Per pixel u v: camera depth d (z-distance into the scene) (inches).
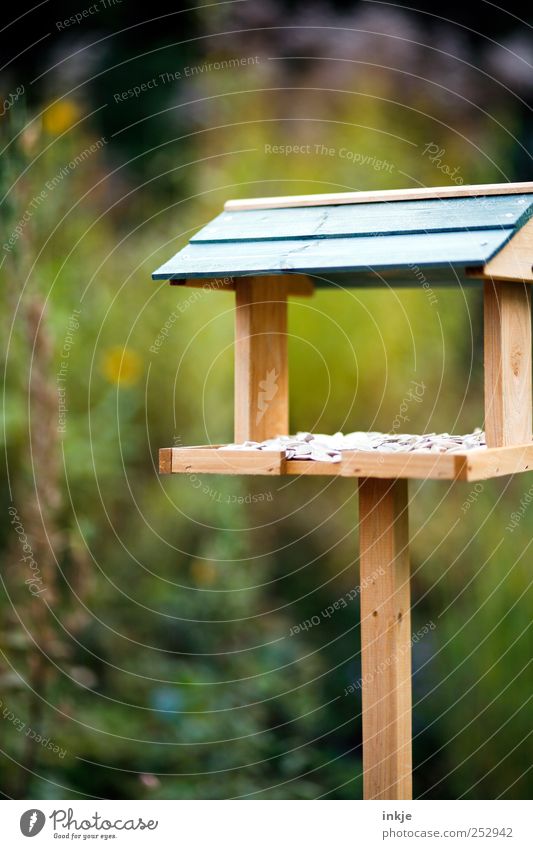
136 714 198.2
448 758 188.5
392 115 233.8
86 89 254.8
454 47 247.4
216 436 217.8
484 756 180.9
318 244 111.4
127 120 265.9
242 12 243.4
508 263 105.4
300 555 235.9
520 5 257.4
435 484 228.4
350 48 238.8
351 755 199.5
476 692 183.8
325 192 217.9
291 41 241.4
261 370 128.0
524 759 177.9
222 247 117.6
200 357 219.1
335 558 234.8
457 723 185.8
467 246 101.7
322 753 194.9
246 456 107.3
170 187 249.3
